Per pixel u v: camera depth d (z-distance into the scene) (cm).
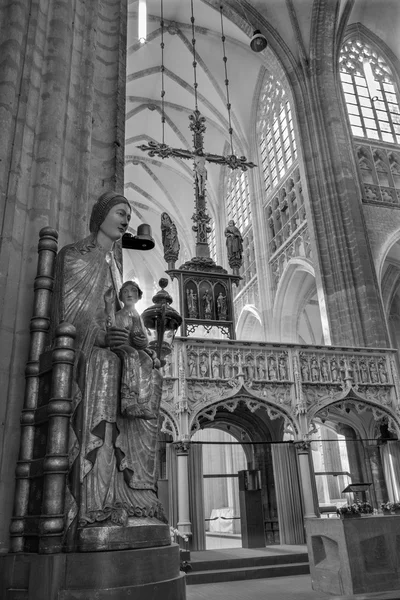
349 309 1703
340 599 579
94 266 316
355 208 1855
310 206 1889
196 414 1114
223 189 3142
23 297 332
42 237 331
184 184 3359
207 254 1515
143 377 281
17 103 378
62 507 240
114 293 326
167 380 1118
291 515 1252
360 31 2508
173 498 1112
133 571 233
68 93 427
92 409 261
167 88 2808
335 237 1817
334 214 1855
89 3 495
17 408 301
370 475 1449
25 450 281
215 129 2977
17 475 276
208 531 2084
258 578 954
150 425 282
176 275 1466
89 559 227
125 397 270
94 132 481
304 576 945
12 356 313
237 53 2578
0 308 316
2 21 400
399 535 685
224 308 1462
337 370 1262
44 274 322
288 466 1296
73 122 427
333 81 2128
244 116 2767
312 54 2152
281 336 2275
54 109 397
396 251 2161
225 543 1655
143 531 250
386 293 2323
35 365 299
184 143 3073
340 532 678
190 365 1152
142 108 2942
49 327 311
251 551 1141
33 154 378
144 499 266
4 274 324
